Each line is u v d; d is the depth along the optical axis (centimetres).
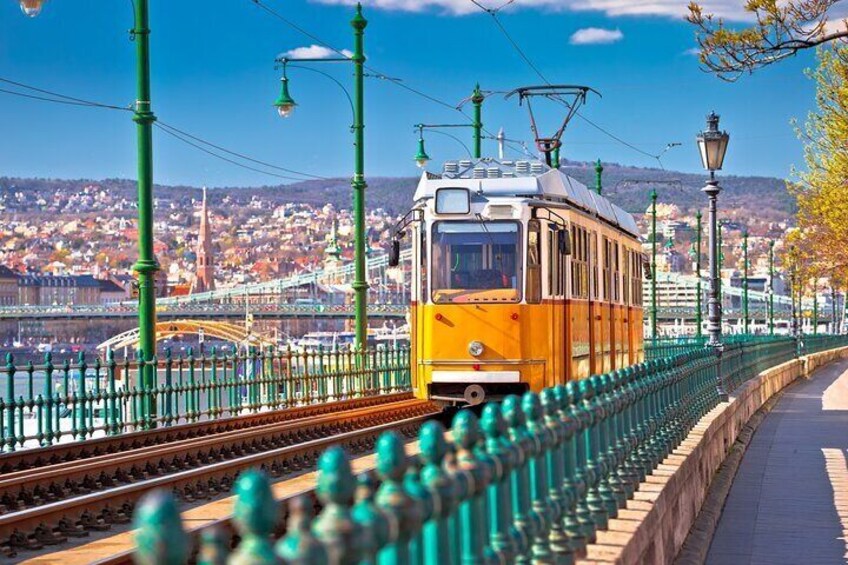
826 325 16500
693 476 1412
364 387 3347
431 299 2412
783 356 5622
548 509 679
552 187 2503
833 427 2908
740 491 1789
